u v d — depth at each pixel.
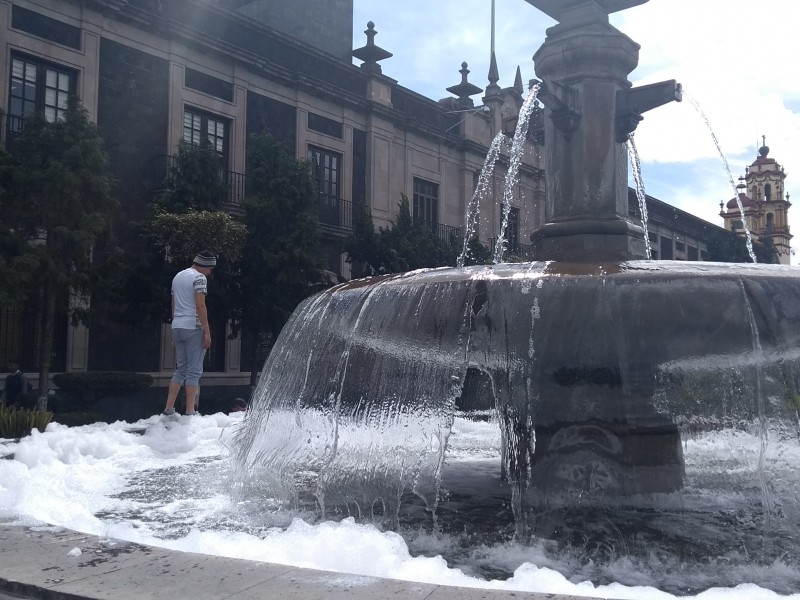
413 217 23.77
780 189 61.88
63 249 14.20
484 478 5.52
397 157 27.17
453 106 30.30
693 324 3.89
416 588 2.42
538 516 4.07
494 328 4.13
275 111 23.16
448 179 29.36
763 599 2.59
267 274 18.42
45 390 14.22
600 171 5.69
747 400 3.89
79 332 17.58
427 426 4.20
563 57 5.80
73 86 17.91
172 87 20.08
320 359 4.71
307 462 4.58
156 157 19.56
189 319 7.16
